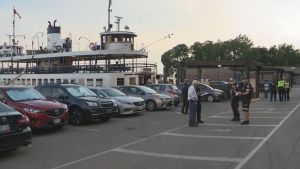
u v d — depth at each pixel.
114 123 13.84
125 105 15.98
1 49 41.06
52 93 14.12
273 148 8.46
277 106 21.62
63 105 11.77
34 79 31.31
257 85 30.70
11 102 10.99
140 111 16.81
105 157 7.71
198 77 32.91
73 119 13.40
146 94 19.30
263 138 9.93
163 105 19.28
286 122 13.59
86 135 10.84
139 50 30.02
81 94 14.24
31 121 10.64
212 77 74.44
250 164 6.91
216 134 10.80
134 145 9.09
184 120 14.69
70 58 33.31
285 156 7.56
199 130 11.70
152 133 11.14
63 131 11.74
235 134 10.77
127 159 7.48
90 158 7.62
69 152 8.28
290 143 9.11
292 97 31.59
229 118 15.27
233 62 28.23
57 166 6.94
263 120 14.36
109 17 31.48
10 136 7.55
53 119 11.06
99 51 28.81
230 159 7.38
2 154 8.12
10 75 34.47
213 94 26.41
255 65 28.69
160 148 8.65
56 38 35.09
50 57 32.06
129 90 19.75
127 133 11.20
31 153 8.20
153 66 30.70
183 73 30.47
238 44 93.00
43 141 9.81
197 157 7.61
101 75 26.36
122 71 29.27
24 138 7.89
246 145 8.91
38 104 10.98
